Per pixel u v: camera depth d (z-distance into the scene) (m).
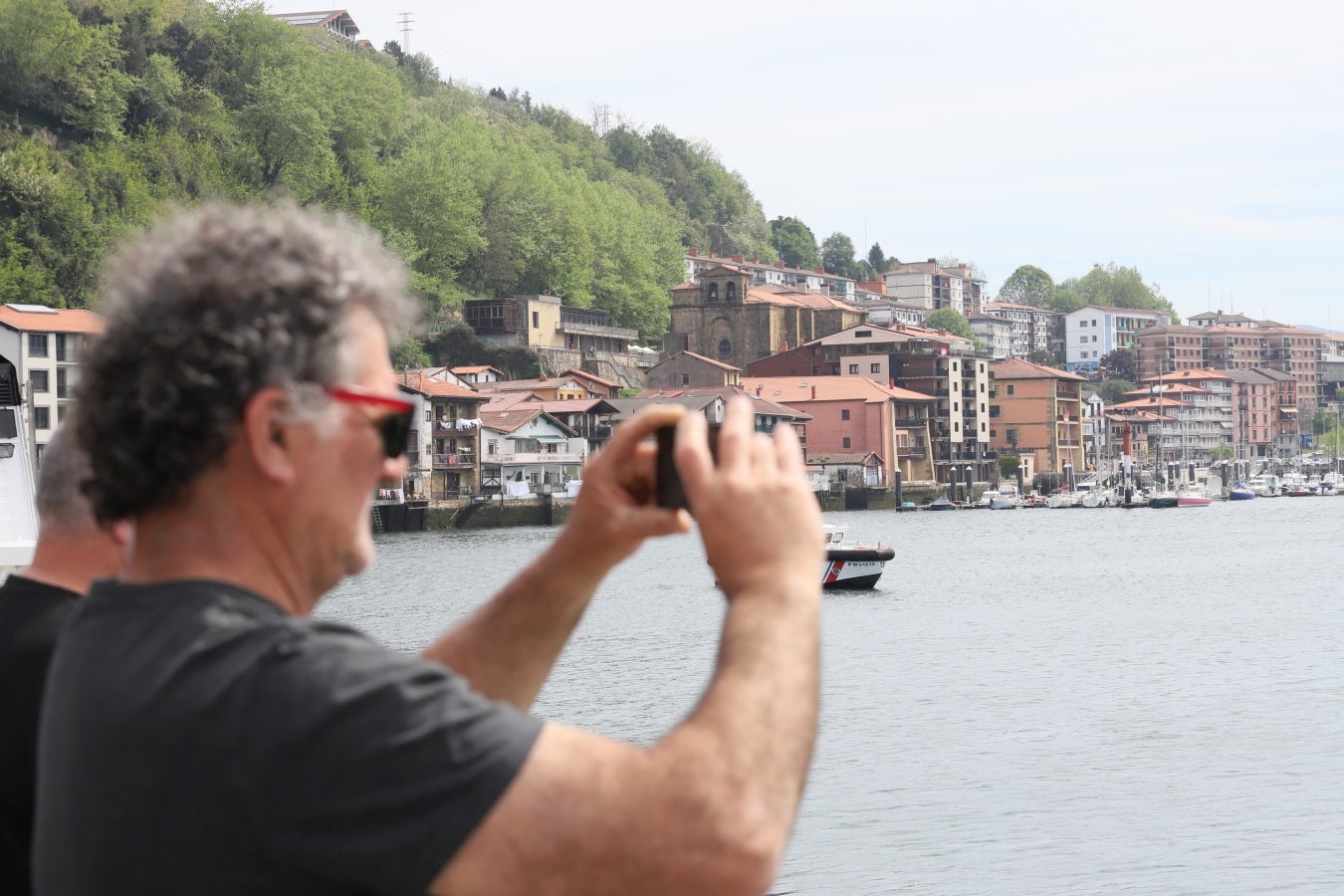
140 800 1.70
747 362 170.00
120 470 1.81
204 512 1.84
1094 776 22.66
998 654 39.16
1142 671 35.56
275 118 129.75
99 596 1.87
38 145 109.06
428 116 165.25
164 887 1.68
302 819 1.65
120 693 1.74
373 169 140.50
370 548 1.99
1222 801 20.69
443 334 134.50
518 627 2.28
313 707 1.67
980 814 20.05
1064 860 17.75
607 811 1.65
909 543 96.88
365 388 1.86
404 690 1.70
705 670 35.19
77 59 115.56
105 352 1.80
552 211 155.62
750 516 1.89
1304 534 104.44
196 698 1.70
